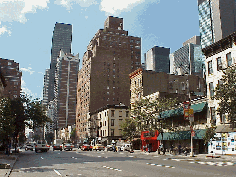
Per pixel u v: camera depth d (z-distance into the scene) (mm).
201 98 36219
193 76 67188
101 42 125938
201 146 35125
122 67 113500
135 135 52594
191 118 30234
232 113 24969
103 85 108312
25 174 12984
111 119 77312
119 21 140250
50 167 16438
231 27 182000
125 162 19688
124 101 110062
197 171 13383
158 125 41625
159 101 41656
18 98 45344
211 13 192125
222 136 31156
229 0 188000
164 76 63406
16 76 138250
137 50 132250
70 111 197750
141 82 60844
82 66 127438
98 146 58094
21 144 127562
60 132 179500
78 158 25375
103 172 13125
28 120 45656
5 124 32094
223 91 25344
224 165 17188
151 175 11750
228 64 32688
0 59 135250
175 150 36250
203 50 36875
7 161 21625
